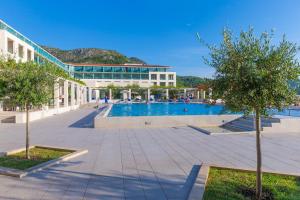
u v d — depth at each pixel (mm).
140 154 8555
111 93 58812
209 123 16531
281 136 12219
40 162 7320
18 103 7754
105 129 14711
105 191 5309
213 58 5113
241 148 9555
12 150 8758
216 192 5164
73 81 33906
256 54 4773
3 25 25000
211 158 8047
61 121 19203
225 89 4965
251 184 5633
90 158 7980
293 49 4766
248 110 4992
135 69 73125
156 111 32062
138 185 5652
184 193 5219
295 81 4773
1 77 7508
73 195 5102
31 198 4949
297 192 5191
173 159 7895
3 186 5574
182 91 62781
